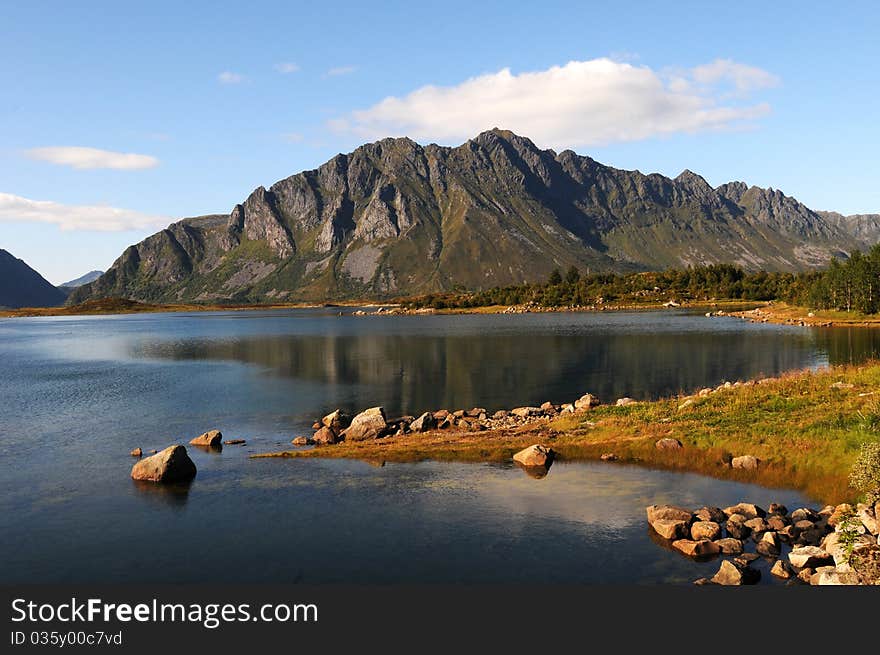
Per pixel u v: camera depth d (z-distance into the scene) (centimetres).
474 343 13875
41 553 2780
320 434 4972
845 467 3297
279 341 16412
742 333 14312
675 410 4975
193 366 10838
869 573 2070
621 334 15038
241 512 3238
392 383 8350
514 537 2761
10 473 4119
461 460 4138
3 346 16350
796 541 2559
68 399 7331
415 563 2542
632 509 3077
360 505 3281
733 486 3359
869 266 16700
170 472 3872
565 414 5438
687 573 2361
